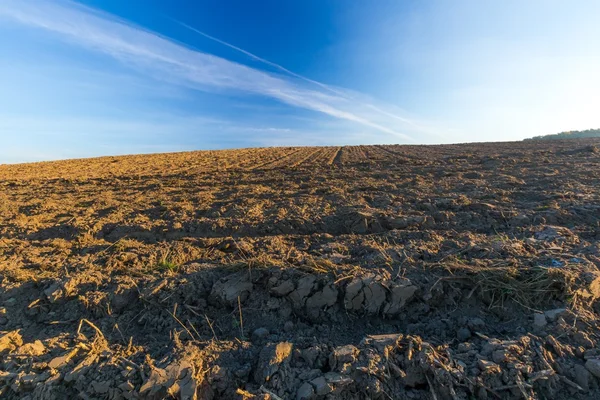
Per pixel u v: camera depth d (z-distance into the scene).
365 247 4.67
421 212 6.25
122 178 14.95
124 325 3.50
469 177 10.81
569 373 2.77
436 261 4.15
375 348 2.94
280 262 4.10
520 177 10.02
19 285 3.94
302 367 2.92
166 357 2.97
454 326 3.33
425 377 2.79
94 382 2.79
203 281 3.92
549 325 3.13
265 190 9.95
